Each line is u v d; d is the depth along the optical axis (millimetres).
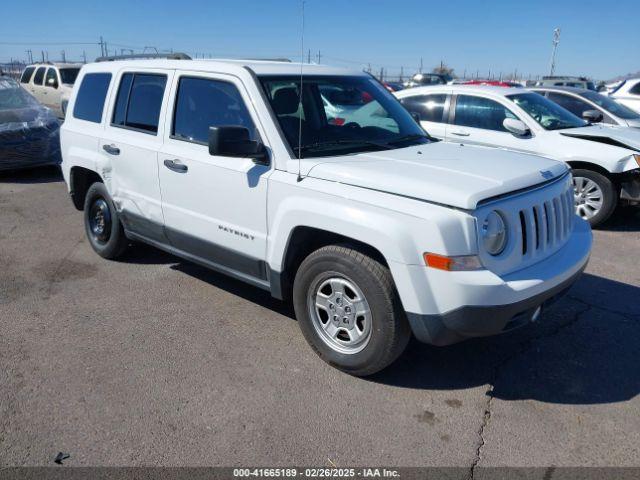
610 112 8828
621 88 14062
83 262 5621
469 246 2986
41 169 10758
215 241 4230
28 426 3059
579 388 3514
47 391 3383
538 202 3355
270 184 3701
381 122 4492
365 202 3229
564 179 3781
